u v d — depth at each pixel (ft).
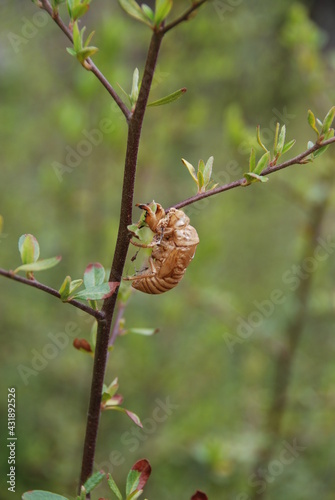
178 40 24.45
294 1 29.07
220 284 28.43
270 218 32.65
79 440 22.39
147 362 23.20
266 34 30.50
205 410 23.25
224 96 33.35
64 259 24.43
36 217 26.05
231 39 27.14
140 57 26.58
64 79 26.86
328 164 18.99
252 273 31.01
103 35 20.70
